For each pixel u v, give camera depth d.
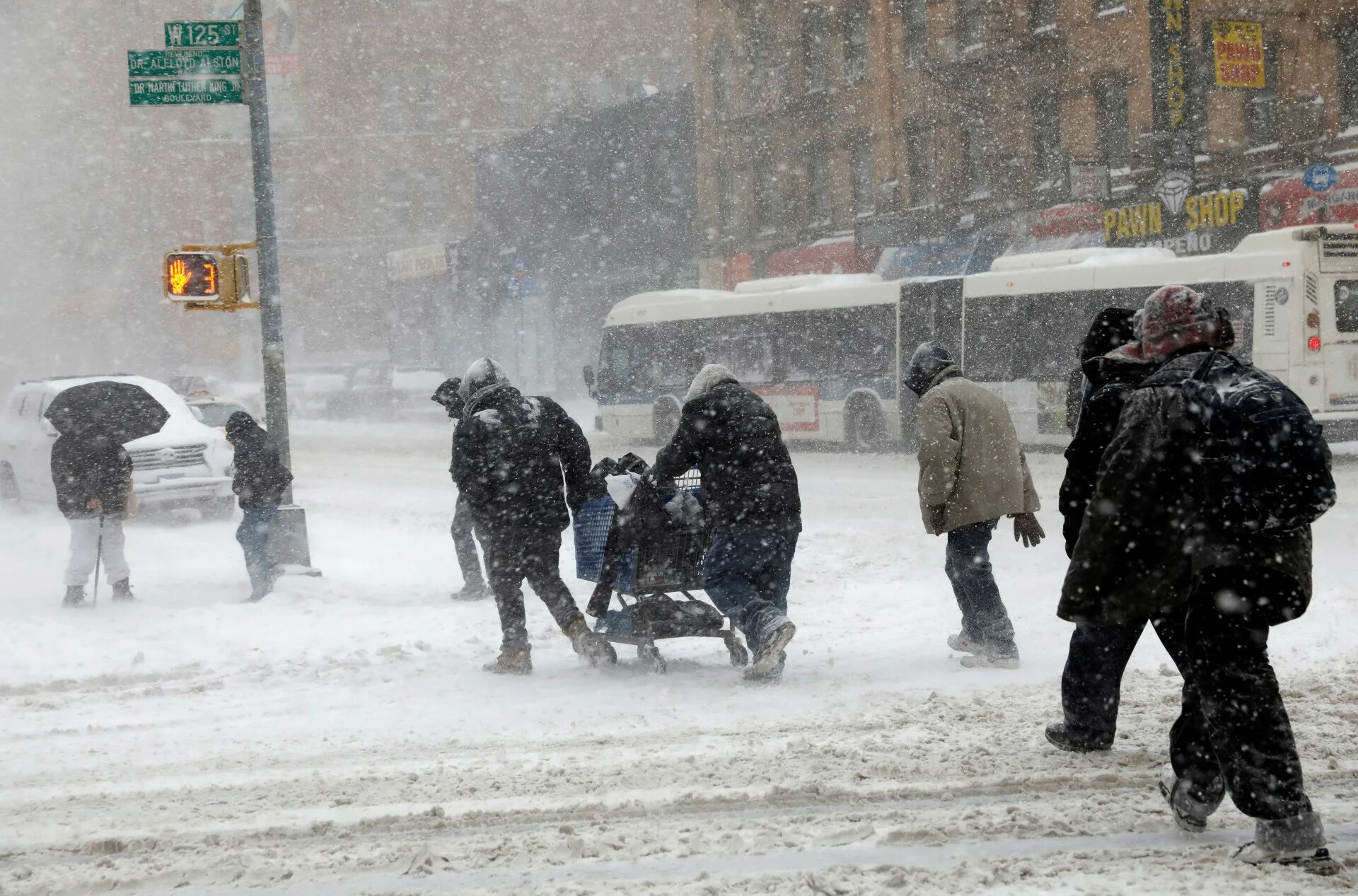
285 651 14.52
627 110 84.44
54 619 16.67
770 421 12.02
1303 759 8.33
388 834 7.59
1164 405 6.79
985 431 11.97
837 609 16.36
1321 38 47.56
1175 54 46.97
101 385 18.67
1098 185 50.81
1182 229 47.97
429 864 6.88
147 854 7.38
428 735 10.38
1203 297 7.03
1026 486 12.17
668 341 50.25
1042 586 16.88
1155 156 47.91
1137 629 8.52
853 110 65.69
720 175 75.44
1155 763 8.35
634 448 52.44
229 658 14.20
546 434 12.96
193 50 19.89
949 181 60.19
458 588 19.77
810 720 10.24
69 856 7.43
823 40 68.12
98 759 10.02
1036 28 56.22
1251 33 47.16
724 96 74.81
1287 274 33.38
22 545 25.64
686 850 6.90
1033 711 10.13
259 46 20.09
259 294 20.38
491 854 7.02
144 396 18.86
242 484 18.45
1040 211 55.53
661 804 7.92
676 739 9.80
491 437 12.87
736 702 11.09
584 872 6.66
